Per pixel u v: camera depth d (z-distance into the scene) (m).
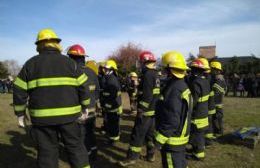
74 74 4.04
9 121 10.21
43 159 3.96
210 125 7.05
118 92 7.05
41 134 3.97
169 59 3.98
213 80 7.81
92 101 5.49
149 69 5.63
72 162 4.09
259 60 29.52
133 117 11.40
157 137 3.89
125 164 5.75
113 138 7.18
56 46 4.06
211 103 7.01
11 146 7.09
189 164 5.98
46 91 3.86
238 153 6.70
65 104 3.93
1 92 27.55
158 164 5.94
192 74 6.10
